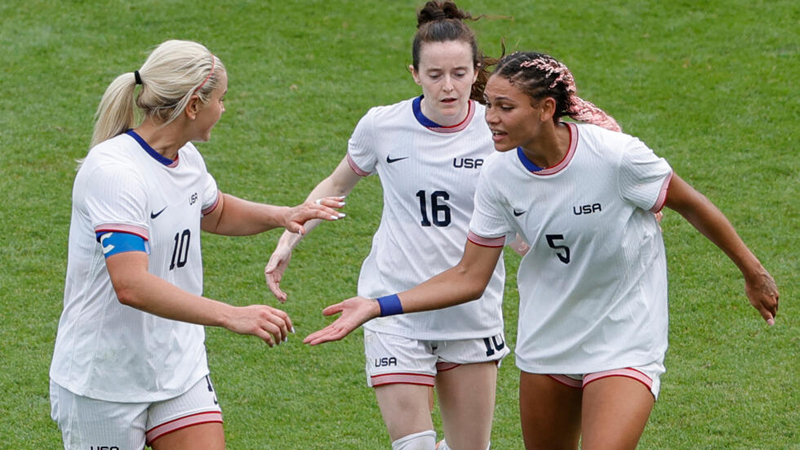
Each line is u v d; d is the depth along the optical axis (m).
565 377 14.99
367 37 38.22
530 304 15.02
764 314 15.15
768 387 20.73
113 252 13.05
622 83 35.28
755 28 38.69
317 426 19.61
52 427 19.19
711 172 30.12
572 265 14.30
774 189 29.23
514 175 14.03
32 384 20.52
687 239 26.98
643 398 14.04
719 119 33.06
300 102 33.84
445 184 16.38
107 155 13.47
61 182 28.98
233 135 31.80
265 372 21.45
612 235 13.95
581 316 14.53
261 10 39.88
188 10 39.66
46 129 31.67
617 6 40.59
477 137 16.36
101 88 34.19
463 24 15.95
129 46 36.97
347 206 28.50
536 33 38.53
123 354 13.96
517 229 14.58
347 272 25.45
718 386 20.86
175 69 13.53
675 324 23.30
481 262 14.84
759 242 26.66
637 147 13.70
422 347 16.61
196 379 14.64
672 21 39.44
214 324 13.09
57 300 23.78
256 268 25.55
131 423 14.22
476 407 17.03
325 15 39.72
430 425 16.55
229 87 34.56
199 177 14.66
